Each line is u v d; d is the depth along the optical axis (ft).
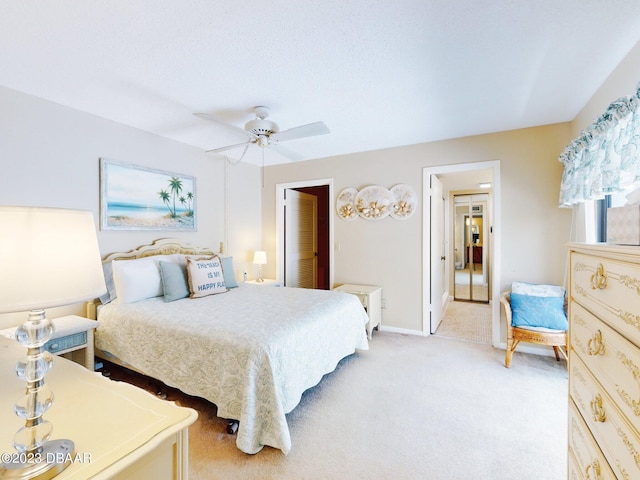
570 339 3.85
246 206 14.37
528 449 5.45
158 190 10.41
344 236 13.11
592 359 3.15
